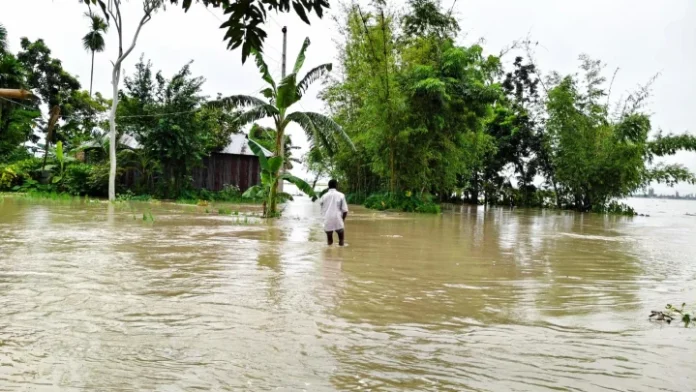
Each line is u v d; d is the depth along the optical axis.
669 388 3.46
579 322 5.11
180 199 25.98
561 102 29.20
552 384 3.47
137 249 8.91
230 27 2.92
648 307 5.82
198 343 4.10
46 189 26.11
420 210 22.61
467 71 23.27
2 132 28.86
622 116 29.16
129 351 3.87
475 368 3.74
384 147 23.31
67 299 5.33
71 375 3.38
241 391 3.21
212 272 7.04
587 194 30.55
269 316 4.95
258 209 21.48
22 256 7.84
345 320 4.91
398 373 3.60
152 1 21.80
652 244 12.66
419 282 6.86
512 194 35.00
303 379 3.43
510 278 7.39
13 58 26.84
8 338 4.08
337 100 28.17
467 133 24.81
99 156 27.75
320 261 8.28
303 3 2.94
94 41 29.12
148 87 26.06
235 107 16.36
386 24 22.78
